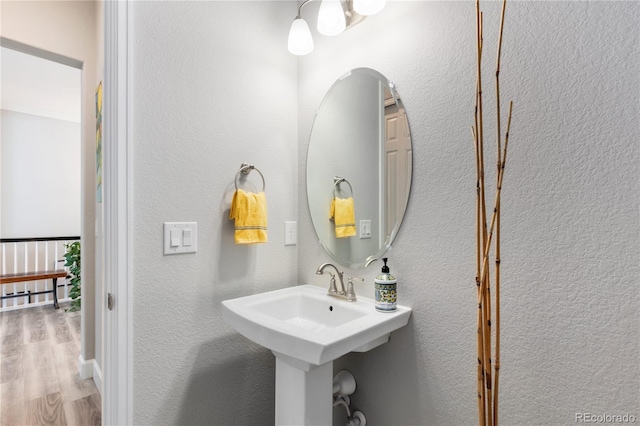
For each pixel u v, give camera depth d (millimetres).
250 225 1243
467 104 988
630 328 727
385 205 1198
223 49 1282
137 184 1050
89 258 2207
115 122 1021
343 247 1344
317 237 1460
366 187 1263
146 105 1073
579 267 793
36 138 4395
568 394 808
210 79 1239
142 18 1072
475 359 961
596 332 770
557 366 824
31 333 3025
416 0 1123
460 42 1009
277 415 1108
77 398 1940
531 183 867
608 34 758
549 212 837
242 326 1027
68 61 2094
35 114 4367
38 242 4145
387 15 1208
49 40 1960
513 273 895
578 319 794
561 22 824
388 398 1174
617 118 745
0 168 4137
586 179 785
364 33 1284
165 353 1111
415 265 1107
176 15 1155
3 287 3861
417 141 1109
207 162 1223
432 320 1060
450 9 1034
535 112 861
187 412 1167
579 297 793
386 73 1205
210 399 1231
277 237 1461
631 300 726
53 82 3547
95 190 2191
